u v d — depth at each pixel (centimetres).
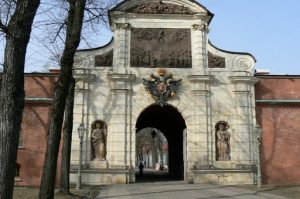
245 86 3359
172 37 3434
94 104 3269
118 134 3231
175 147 4500
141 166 5150
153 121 4625
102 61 3350
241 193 2455
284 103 3366
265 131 3325
